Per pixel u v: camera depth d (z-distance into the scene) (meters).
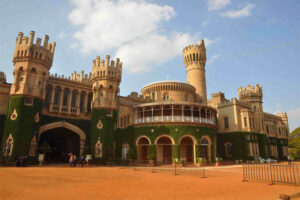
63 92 39.88
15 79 33.16
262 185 16.41
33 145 32.53
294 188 14.93
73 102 40.91
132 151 38.97
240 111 53.69
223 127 54.50
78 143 42.53
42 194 12.04
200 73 67.56
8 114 31.81
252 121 54.12
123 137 41.59
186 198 11.99
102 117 38.41
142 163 39.53
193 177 21.39
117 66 41.94
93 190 13.70
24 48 34.19
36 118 33.34
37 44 34.97
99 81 40.34
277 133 67.94
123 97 45.88
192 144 41.22
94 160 36.31
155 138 40.03
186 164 38.12
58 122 37.88
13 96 32.50
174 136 39.50
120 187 15.05
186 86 55.75
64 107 39.31
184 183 17.33
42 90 34.88
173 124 40.22
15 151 30.31
